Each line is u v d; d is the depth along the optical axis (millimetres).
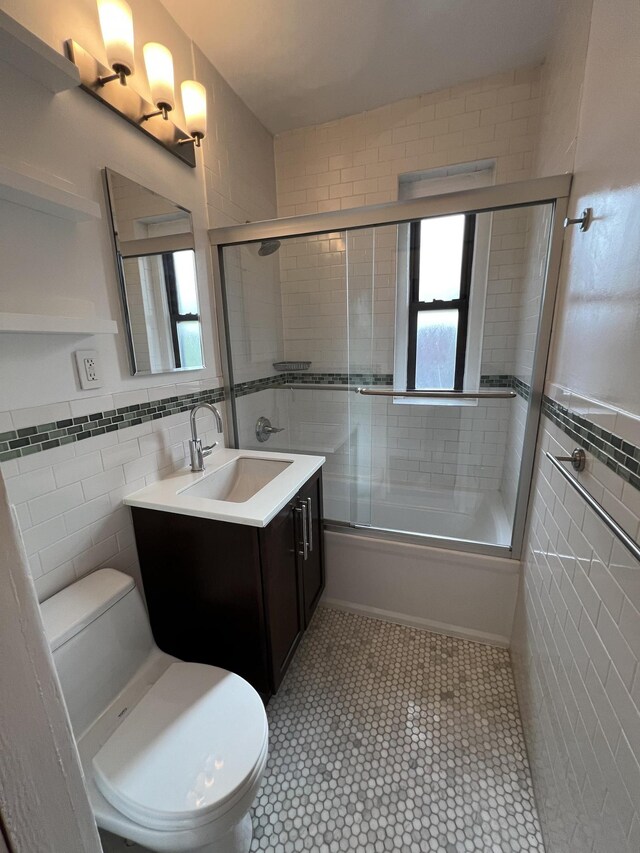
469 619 1648
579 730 784
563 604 947
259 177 2117
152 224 1327
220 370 1785
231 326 1832
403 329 2145
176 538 1234
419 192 2186
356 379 2275
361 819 1040
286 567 1342
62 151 990
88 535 1128
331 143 2172
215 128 1698
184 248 1507
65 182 1003
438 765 1166
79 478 1091
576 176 1103
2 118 846
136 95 1203
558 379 1154
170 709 921
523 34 1565
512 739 1237
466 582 1616
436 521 2082
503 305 1909
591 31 974
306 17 1433
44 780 331
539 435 1369
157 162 1342
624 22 747
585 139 1011
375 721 1301
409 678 1465
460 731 1265
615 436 700
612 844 609
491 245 1854
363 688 1426
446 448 2189
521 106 1827
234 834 922
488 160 1953
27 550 960
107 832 940
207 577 1232
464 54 1678
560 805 869
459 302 2014
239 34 1501
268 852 977
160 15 1339
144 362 1308
